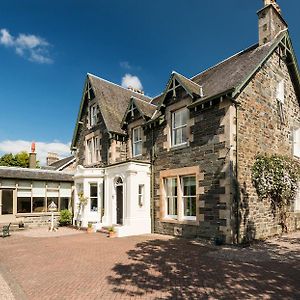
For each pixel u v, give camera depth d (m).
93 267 8.31
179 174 13.89
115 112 19.70
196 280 6.96
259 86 13.62
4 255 10.51
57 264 8.81
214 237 11.82
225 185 11.58
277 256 9.30
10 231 17.98
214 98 12.17
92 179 18.08
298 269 7.79
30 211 22.11
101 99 19.81
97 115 20.38
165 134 15.09
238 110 12.17
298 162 16.41
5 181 21.02
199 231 12.59
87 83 21.58
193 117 13.45
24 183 21.98
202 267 8.07
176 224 13.91
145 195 15.53
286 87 16.02
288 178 13.96
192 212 13.41
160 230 14.85
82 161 21.81
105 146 19.02
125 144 18.48
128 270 7.90
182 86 13.81
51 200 23.39
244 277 7.13
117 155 18.05
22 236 15.51
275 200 13.77
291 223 15.08
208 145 12.55
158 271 7.76
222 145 11.93
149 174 15.84
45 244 12.52
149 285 6.66
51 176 23.59
